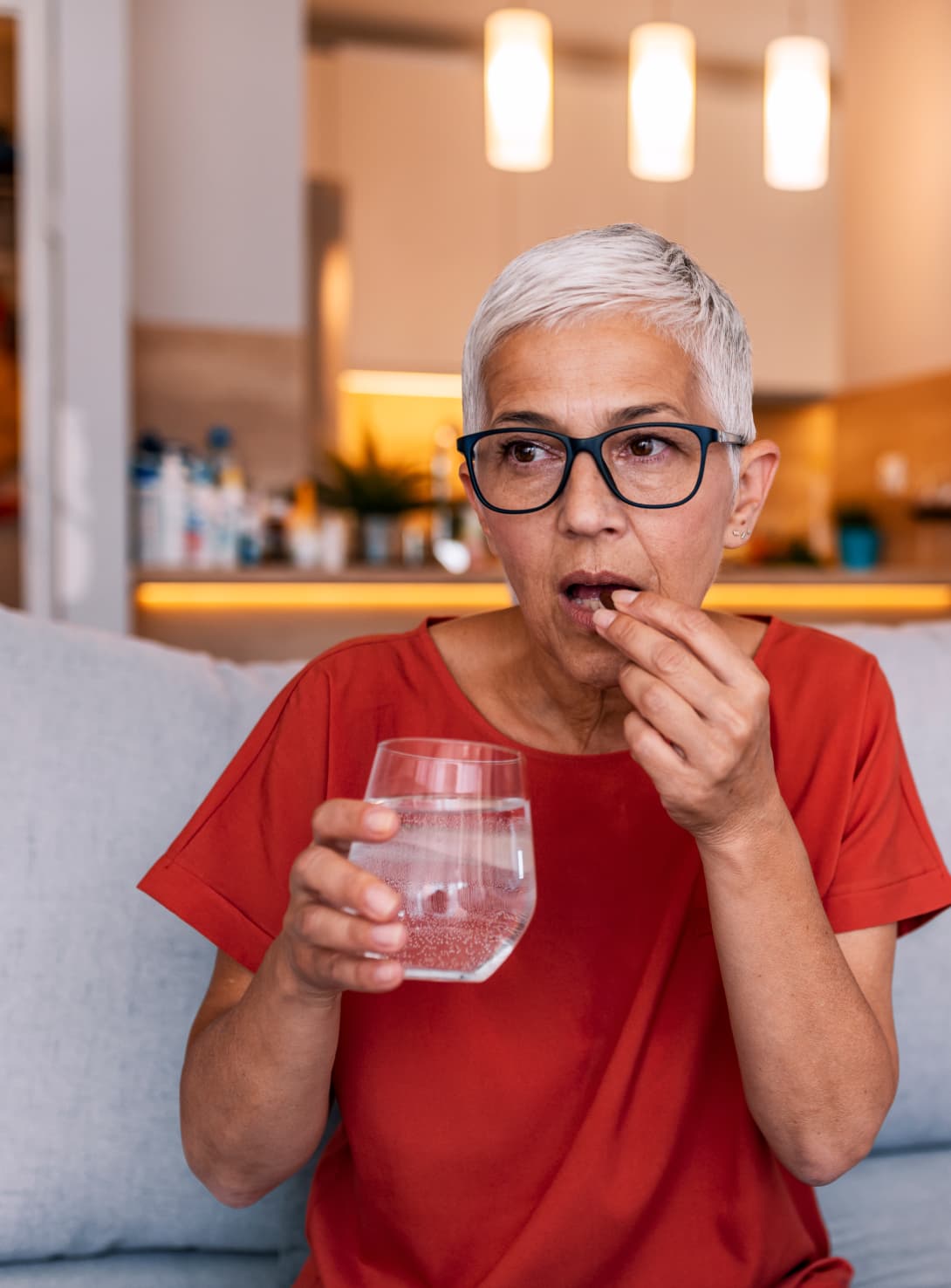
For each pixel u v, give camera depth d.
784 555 4.21
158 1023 1.00
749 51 4.42
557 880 0.83
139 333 3.32
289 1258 0.99
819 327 4.51
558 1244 0.76
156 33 3.27
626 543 0.74
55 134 2.82
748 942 0.69
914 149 3.97
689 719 0.62
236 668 1.16
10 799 1.00
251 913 0.83
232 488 3.06
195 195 3.33
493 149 3.35
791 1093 0.72
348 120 4.14
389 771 0.58
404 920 0.57
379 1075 0.80
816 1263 0.85
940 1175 1.13
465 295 4.24
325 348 4.13
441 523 3.61
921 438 4.04
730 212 4.43
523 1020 0.79
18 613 1.10
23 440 2.84
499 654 0.90
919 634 1.27
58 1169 0.97
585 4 4.08
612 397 0.73
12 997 0.97
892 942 0.84
